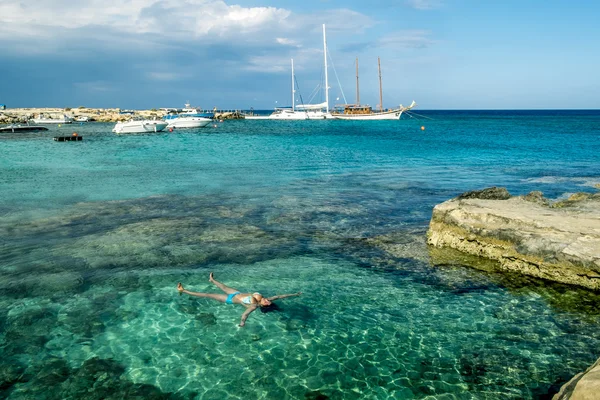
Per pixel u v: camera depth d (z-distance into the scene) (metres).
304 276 10.72
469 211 12.49
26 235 13.39
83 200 18.30
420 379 6.77
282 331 8.18
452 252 12.39
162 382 6.65
